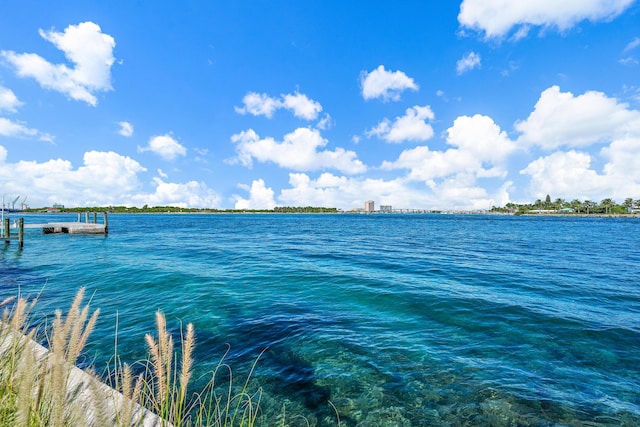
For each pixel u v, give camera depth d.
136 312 7.39
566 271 13.62
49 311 6.97
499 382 4.52
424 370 4.84
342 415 3.81
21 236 20.56
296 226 57.75
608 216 148.88
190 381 4.38
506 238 32.25
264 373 4.69
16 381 1.80
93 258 15.93
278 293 9.43
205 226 55.00
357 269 13.72
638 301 8.84
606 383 4.52
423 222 79.31
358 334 6.21
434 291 9.75
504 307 8.12
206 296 8.94
